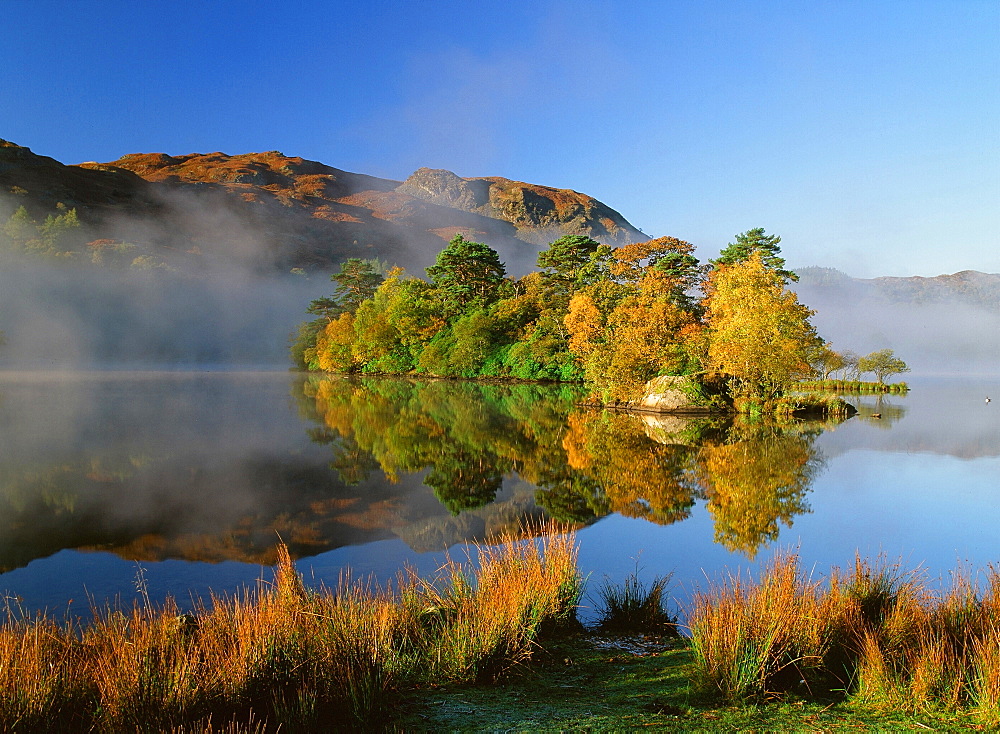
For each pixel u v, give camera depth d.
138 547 11.28
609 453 22.33
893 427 31.47
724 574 10.01
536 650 6.51
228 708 4.68
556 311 67.62
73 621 7.85
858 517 14.09
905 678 5.32
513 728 4.68
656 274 52.47
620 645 6.91
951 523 13.69
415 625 6.58
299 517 13.53
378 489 16.44
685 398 36.84
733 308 37.41
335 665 5.13
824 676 5.61
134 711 4.43
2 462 19.42
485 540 11.92
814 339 40.59
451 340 75.44
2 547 11.18
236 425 29.11
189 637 5.71
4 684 4.51
